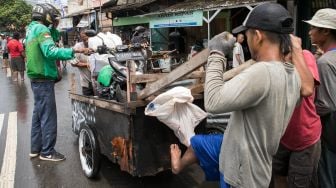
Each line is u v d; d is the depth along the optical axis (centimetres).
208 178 294
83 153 486
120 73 426
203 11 1162
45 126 532
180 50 1552
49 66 514
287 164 320
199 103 420
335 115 317
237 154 222
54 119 538
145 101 373
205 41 1364
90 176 466
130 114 368
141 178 471
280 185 329
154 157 388
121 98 417
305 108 293
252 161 219
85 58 574
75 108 543
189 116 370
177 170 316
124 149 393
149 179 468
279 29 214
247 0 1008
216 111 214
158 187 446
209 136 290
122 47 484
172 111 362
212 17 1134
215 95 214
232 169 226
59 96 1129
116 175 484
